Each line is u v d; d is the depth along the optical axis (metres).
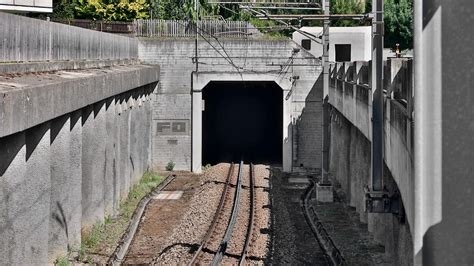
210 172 38.47
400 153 13.75
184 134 39.28
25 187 16.19
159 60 39.09
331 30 47.56
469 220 4.50
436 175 4.54
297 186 35.03
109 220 25.78
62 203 19.61
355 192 27.92
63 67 23.22
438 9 4.50
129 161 31.50
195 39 38.91
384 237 21.97
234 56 38.78
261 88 49.19
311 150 38.97
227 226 25.55
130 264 20.20
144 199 31.11
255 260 20.58
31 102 15.27
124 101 30.20
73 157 20.98
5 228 14.78
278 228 25.27
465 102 4.50
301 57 38.59
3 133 13.33
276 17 28.14
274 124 49.19
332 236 23.89
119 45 34.16
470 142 4.50
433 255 4.54
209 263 20.14
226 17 52.72
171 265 19.80
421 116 4.54
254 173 38.06
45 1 27.70
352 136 28.50
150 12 48.97
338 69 33.66
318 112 38.84
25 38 19.30
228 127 50.31
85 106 21.61
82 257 20.17
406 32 56.69
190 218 27.00
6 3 25.62
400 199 16.02
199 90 39.00
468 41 4.48
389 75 16.89
